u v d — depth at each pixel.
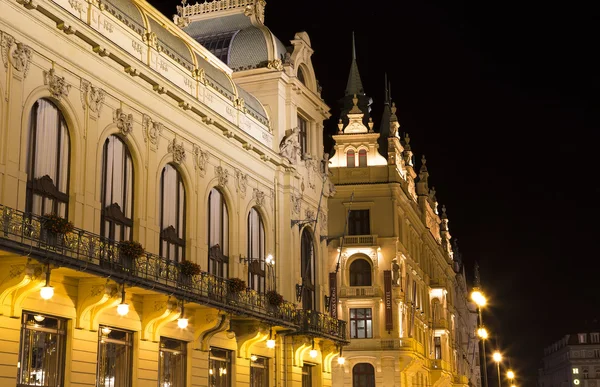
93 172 26.66
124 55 27.91
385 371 55.22
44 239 22.44
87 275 24.19
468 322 107.75
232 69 41.69
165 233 30.83
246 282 36.03
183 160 31.92
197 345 31.58
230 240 35.31
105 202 27.61
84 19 26.75
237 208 35.94
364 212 58.09
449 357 78.75
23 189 23.41
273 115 40.66
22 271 21.84
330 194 46.88
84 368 25.39
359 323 56.41
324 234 45.56
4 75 22.89
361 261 57.41
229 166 35.59
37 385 23.77
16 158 23.20
